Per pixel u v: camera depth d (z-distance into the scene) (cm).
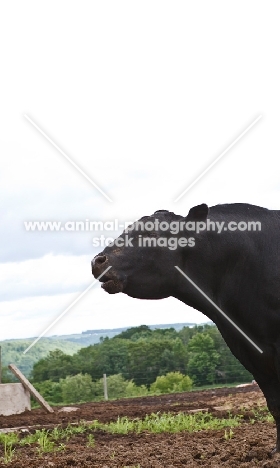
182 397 2548
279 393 989
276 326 950
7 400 1877
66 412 1905
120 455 1088
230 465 946
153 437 1339
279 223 990
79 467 986
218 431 1352
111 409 1986
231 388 3003
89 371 4344
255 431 1296
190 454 1057
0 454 1193
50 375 4272
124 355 4491
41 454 1155
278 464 923
